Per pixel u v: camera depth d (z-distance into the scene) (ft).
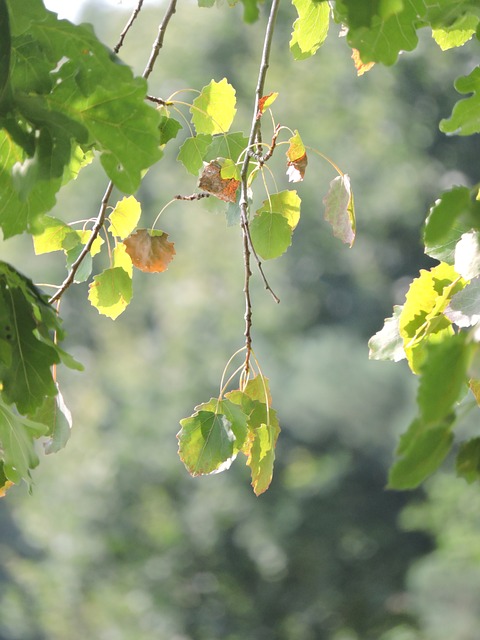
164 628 52.80
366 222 58.54
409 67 55.26
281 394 55.26
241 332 59.52
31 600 57.72
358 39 6.11
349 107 58.90
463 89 6.44
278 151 53.98
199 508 52.37
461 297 7.07
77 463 55.21
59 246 8.51
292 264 60.49
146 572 52.90
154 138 5.65
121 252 8.53
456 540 42.91
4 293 6.16
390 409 53.57
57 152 5.61
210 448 7.93
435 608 41.57
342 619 52.75
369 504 53.83
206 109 8.70
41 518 54.60
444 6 6.72
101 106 5.64
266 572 52.60
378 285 60.34
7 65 5.29
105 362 65.41
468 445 4.58
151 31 63.87
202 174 8.47
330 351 55.36
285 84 59.62
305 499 52.60
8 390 6.15
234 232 61.00
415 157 57.31
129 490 53.72
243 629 52.29
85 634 53.72
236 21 60.90
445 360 3.89
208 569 52.60
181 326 60.75
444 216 4.38
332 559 52.65
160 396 58.13
